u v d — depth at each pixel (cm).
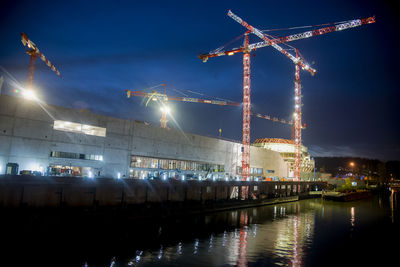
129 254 2877
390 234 4506
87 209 3800
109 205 4197
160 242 3375
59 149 5191
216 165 9056
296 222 5388
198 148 8350
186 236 3734
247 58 11188
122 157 6228
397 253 3397
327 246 3616
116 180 4216
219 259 2869
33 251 2847
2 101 4591
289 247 3478
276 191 9444
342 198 10244
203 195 6072
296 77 13850
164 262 2691
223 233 4056
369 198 12388
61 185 3588
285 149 16412
